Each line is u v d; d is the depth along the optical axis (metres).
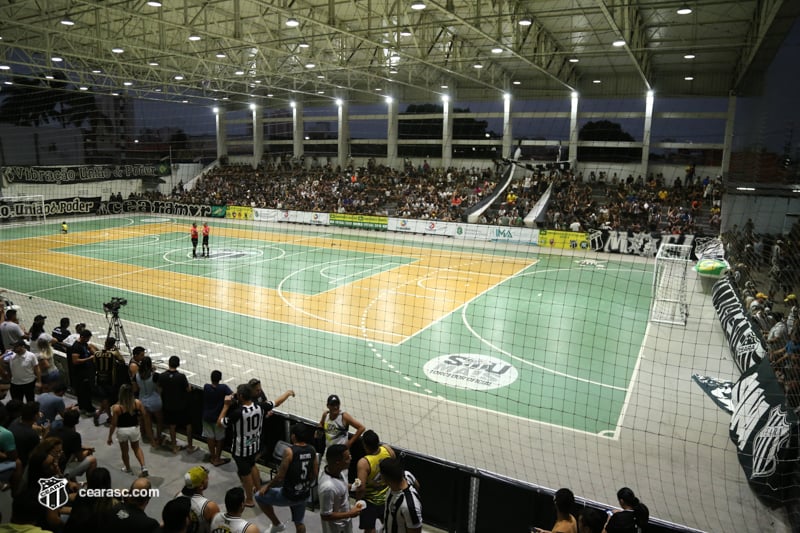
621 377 12.55
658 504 7.51
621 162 35.84
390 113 43.53
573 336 15.66
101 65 36.47
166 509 4.49
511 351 14.27
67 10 20.89
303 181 46.25
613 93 35.56
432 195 38.34
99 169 45.44
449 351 14.19
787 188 13.48
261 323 16.44
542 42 27.23
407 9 23.84
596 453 8.97
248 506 6.95
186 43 31.80
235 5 21.44
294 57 34.16
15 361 8.97
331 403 6.91
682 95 33.97
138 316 16.88
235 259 27.81
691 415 10.50
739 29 24.42
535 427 9.91
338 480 5.49
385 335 15.48
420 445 9.09
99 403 9.79
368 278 23.53
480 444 9.20
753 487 7.91
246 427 6.73
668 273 24.53
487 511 6.38
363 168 44.66
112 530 4.66
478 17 19.94
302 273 24.42
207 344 14.34
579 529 5.29
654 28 25.33
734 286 17.58
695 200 30.00
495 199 35.16
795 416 7.49
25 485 6.12
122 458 7.69
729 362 13.61
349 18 26.58
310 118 48.78
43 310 17.38
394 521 4.86
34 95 40.78
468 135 40.50
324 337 15.18
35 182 41.41
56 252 28.75
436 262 27.77
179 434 9.10
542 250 31.41
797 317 9.02
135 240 34.00
